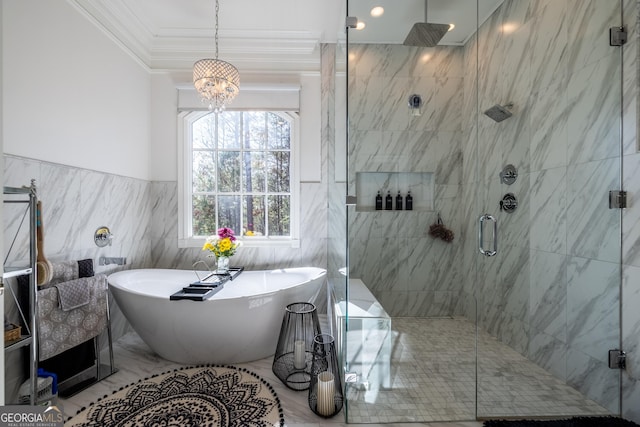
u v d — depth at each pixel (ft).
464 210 8.20
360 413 5.32
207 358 6.87
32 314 4.92
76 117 6.77
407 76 7.83
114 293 6.85
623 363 5.21
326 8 8.22
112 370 6.55
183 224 9.71
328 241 9.81
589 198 5.68
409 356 6.80
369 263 7.51
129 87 8.61
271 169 10.07
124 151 8.41
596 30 5.52
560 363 6.09
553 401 5.57
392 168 7.84
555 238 6.25
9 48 5.32
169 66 9.68
